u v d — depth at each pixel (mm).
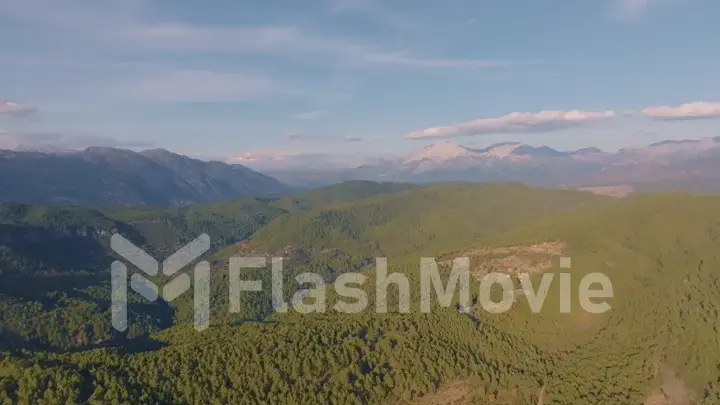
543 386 153250
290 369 141375
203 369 137750
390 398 141250
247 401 130000
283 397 133125
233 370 138625
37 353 147250
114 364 134250
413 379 146375
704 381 151625
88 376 125750
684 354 158750
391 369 150000
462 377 151625
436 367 152000
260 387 134250
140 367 135000
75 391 116188
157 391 126688
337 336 161375
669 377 151500
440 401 142500
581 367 162000
